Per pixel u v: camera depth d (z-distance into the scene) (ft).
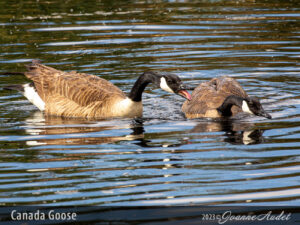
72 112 50.19
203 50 65.87
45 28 73.92
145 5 87.61
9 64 60.34
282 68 60.80
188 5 87.25
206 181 34.50
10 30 72.90
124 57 63.57
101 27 74.43
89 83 51.98
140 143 41.83
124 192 33.09
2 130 45.44
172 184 34.09
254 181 34.30
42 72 53.57
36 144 41.81
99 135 44.01
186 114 50.24
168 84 49.06
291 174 35.12
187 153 39.40
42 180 34.99
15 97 55.83
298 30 71.51
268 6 84.99
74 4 87.86
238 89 52.95
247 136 43.06
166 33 71.92
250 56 63.93
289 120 46.70
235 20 76.79
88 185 34.17
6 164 37.70
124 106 49.62
